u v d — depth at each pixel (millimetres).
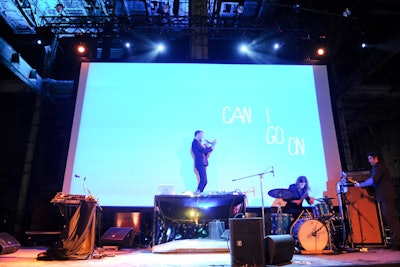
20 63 7848
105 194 5719
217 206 5113
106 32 7945
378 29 7930
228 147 6035
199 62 6547
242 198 4609
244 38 8578
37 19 8930
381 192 4543
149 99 6305
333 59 9344
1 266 2953
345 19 7668
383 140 10891
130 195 5730
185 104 6289
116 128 6117
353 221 4664
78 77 6449
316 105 6410
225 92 6387
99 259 3584
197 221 5055
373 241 4602
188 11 9367
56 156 10875
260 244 2895
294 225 4254
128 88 6363
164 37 8547
